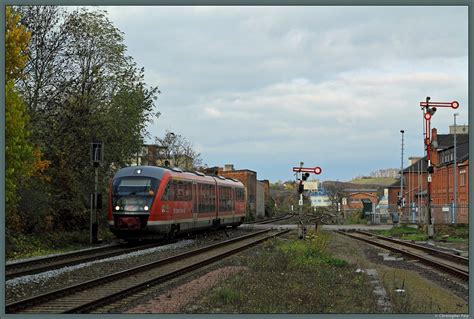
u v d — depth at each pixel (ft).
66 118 111.04
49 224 104.88
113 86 117.29
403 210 230.48
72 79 112.78
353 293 46.39
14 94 73.61
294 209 374.02
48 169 106.63
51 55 110.73
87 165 112.98
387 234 143.54
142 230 95.71
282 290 46.39
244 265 65.82
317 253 73.97
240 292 44.57
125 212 95.86
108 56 116.57
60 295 44.47
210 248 87.71
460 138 272.72
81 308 38.96
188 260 71.26
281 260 65.77
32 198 94.79
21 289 49.29
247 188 254.06
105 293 45.93
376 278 55.52
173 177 103.40
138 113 117.19
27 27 107.55
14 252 83.71
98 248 85.61
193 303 41.93
